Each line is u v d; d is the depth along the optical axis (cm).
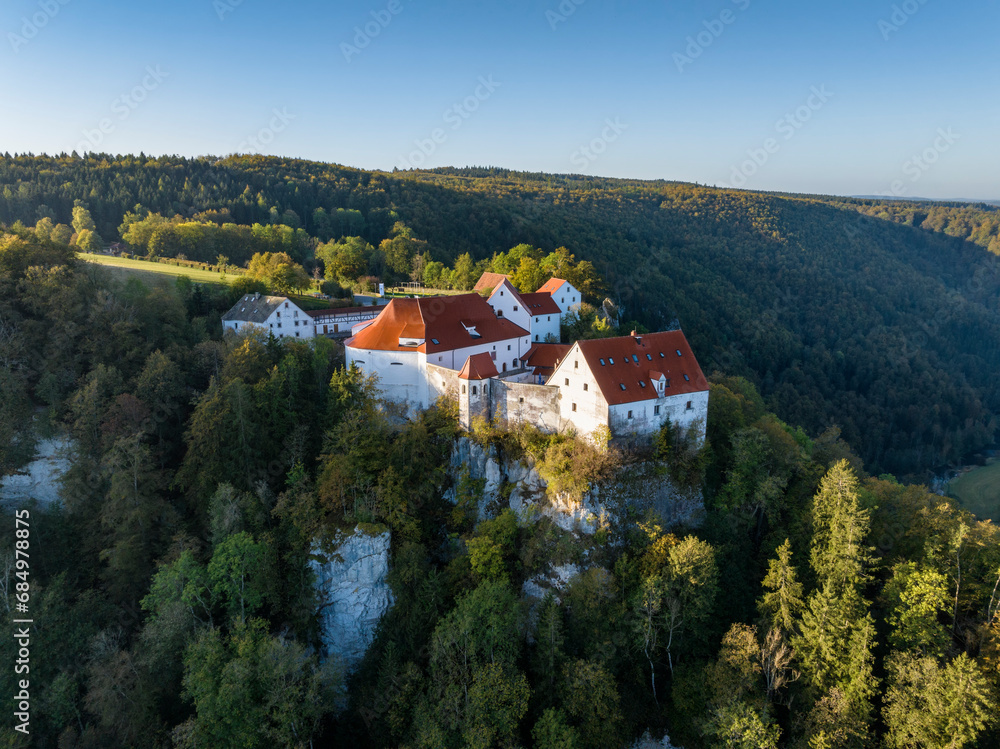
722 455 8312
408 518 7450
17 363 8019
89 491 7325
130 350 8644
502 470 7944
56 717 5800
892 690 5150
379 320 8844
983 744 4828
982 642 5338
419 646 6488
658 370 7500
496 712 5497
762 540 7600
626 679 6444
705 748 5828
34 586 6231
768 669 5769
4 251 8825
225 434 7444
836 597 5669
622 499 7069
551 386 7631
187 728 5272
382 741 5947
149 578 6956
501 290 10456
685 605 6269
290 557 6894
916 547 6456
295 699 5609
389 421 8688
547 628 6169
